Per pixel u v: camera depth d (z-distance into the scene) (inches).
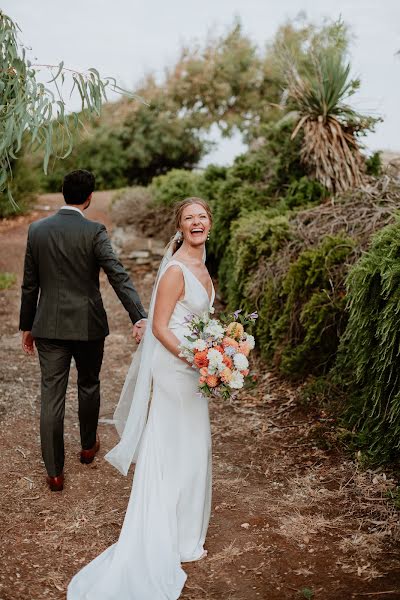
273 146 282.2
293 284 193.2
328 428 164.6
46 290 134.9
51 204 577.6
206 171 358.9
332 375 177.5
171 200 397.4
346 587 104.6
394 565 110.0
